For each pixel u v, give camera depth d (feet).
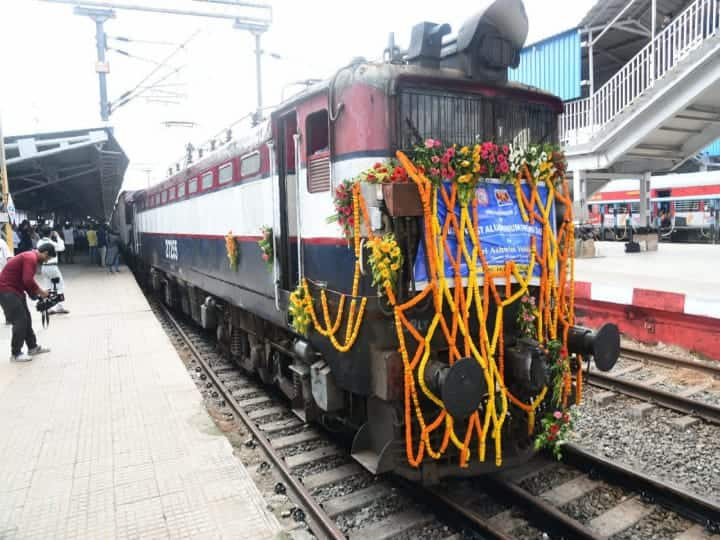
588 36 55.72
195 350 32.01
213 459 15.87
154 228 49.44
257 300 21.84
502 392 13.91
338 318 14.57
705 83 41.01
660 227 89.56
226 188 25.41
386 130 13.62
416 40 14.65
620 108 49.62
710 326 26.27
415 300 13.00
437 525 13.76
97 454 16.26
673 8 51.72
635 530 13.32
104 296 49.14
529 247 14.96
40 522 12.69
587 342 15.11
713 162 109.70
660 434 18.61
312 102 15.87
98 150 53.78
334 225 14.98
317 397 16.15
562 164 15.94
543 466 16.30
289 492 15.34
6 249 39.78
